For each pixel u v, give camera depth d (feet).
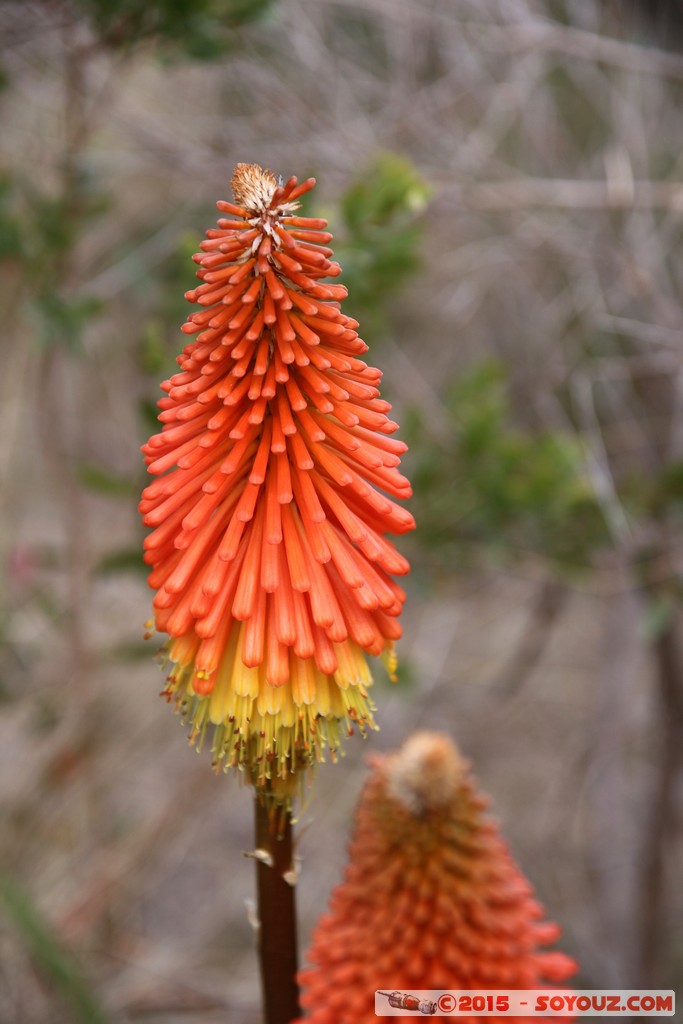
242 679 1.74
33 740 3.86
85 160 3.26
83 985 2.86
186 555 1.75
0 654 3.75
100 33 2.85
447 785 2.05
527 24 3.47
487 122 3.89
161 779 4.32
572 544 3.37
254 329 1.72
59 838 3.82
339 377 1.77
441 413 3.44
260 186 1.73
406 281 3.27
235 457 1.74
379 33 4.15
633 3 4.14
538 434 4.26
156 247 3.69
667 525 3.31
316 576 1.75
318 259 1.71
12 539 4.07
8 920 3.17
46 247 3.00
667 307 3.42
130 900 3.93
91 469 3.06
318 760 1.77
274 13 2.81
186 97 3.84
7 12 2.90
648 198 3.35
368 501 1.75
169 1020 3.75
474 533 3.33
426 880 2.04
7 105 3.47
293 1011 1.88
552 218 3.84
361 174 3.12
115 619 4.32
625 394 4.19
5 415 4.14
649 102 4.20
